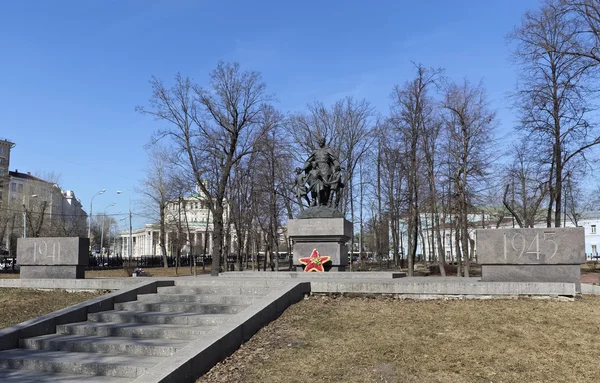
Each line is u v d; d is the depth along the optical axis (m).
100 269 43.44
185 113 32.09
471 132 30.67
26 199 60.25
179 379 7.17
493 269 13.36
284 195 38.44
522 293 12.19
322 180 21.34
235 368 8.05
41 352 9.45
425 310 11.21
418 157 34.91
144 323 10.97
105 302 11.95
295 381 7.49
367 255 76.19
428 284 12.48
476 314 10.72
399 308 11.46
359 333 9.66
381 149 43.16
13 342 9.84
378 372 7.75
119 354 9.21
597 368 7.88
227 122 32.34
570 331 9.53
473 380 7.48
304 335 9.62
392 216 44.09
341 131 42.97
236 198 39.47
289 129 43.12
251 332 9.62
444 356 8.40
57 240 17.34
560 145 24.27
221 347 8.42
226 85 31.83
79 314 11.28
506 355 8.43
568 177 25.31
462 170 30.48
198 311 11.70
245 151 33.00
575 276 12.82
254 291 12.73
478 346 8.84
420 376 7.61
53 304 13.92
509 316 10.52
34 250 17.52
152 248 105.12
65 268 17.19
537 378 7.55
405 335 9.47
